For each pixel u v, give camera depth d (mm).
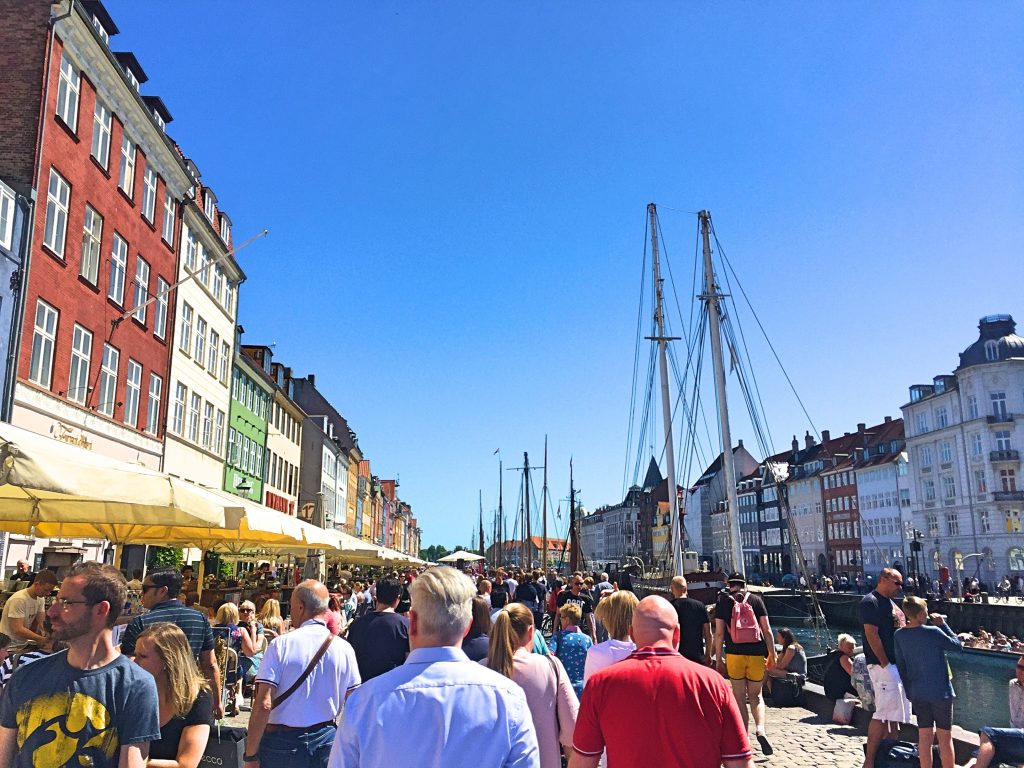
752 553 120500
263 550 23703
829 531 101250
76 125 22688
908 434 84188
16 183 20000
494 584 22609
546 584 28391
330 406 76438
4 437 6672
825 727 11305
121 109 25656
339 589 22344
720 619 9945
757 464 130500
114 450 25578
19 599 9203
